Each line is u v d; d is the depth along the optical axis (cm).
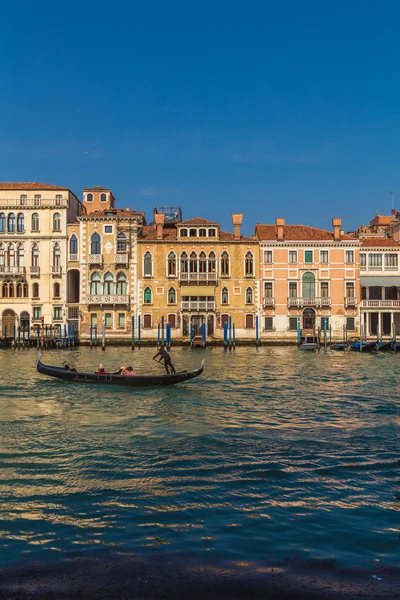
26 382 2541
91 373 2459
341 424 1636
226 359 4038
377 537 822
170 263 5716
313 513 916
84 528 857
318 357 4253
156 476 1114
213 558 752
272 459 1236
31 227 5700
